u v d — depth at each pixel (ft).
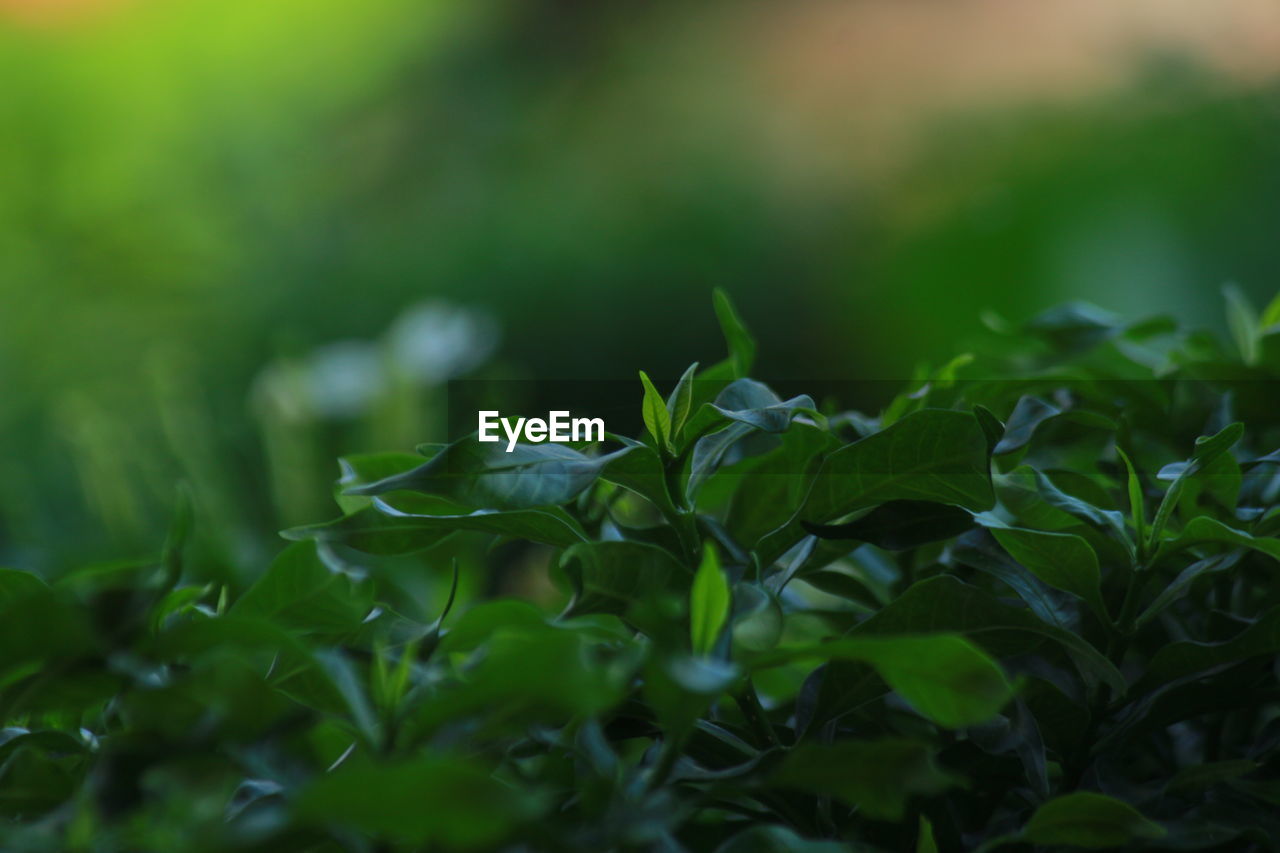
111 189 13.03
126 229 12.70
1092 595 2.38
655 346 15.28
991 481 2.37
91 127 13.92
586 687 2.03
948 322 14.15
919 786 2.10
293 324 13.96
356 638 2.39
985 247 14.38
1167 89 14.88
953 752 2.39
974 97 17.94
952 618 2.34
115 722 2.34
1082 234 13.97
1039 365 2.77
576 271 15.49
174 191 14.34
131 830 2.09
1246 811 2.33
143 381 11.17
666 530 2.46
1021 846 2.37
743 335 2.60
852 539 2.38
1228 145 13.97
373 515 2.42
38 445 10.58
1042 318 2.81
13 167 12.50
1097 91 15.93
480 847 2.07
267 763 2.15
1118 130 14.78
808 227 16.75
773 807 2.36
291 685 2.25
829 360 15.30
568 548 2.32
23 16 17.43
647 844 2.15
